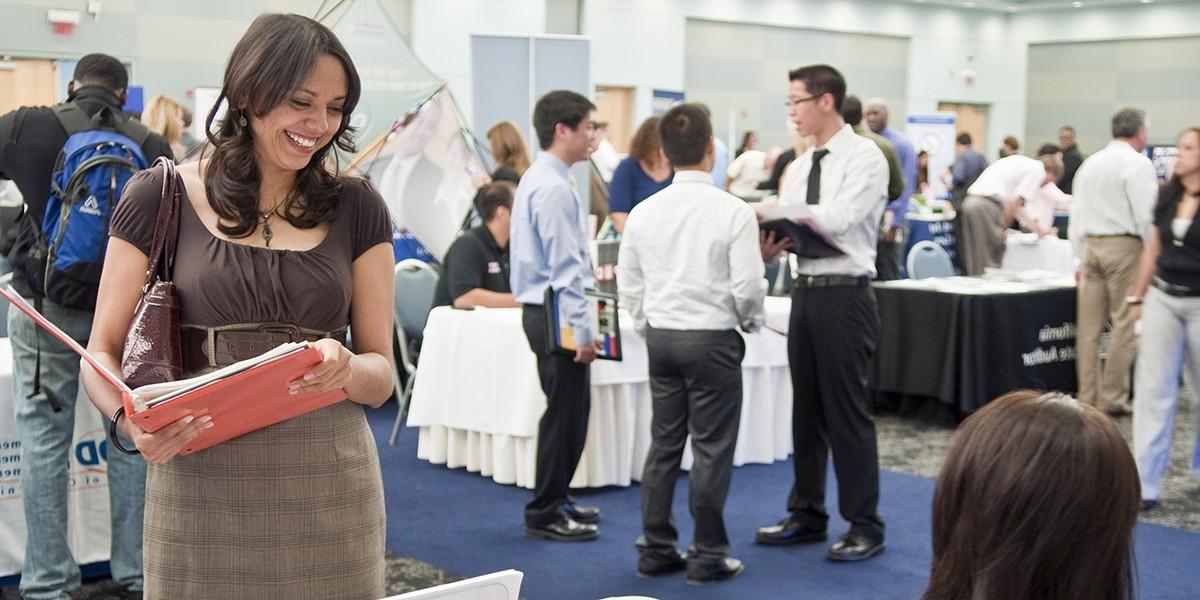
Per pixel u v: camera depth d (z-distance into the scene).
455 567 3.77
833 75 3.67
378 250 1.81
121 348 1.70
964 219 8.89
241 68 1.60
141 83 10.88
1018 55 19.91
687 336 3.53
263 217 1.71
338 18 5.81
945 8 19.02
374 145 5.68
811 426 3.98
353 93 1.68
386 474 4.93
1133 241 5.80
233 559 1.69
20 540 3.49
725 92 16.77
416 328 5.42
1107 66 19.20
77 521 3.55
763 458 5.16
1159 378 4.49
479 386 4.81
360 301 1.81
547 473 4.03
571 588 3.59
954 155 16.70
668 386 3.65
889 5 18.39
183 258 1.68
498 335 4.70
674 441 3.69
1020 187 9.10
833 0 17.72
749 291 3.48
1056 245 9.04
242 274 1.66
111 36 10.66
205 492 1.68
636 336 4.71
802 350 3.86
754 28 16.92
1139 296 4.58
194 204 1.70
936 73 19.09
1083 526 0.97
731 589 3.60
